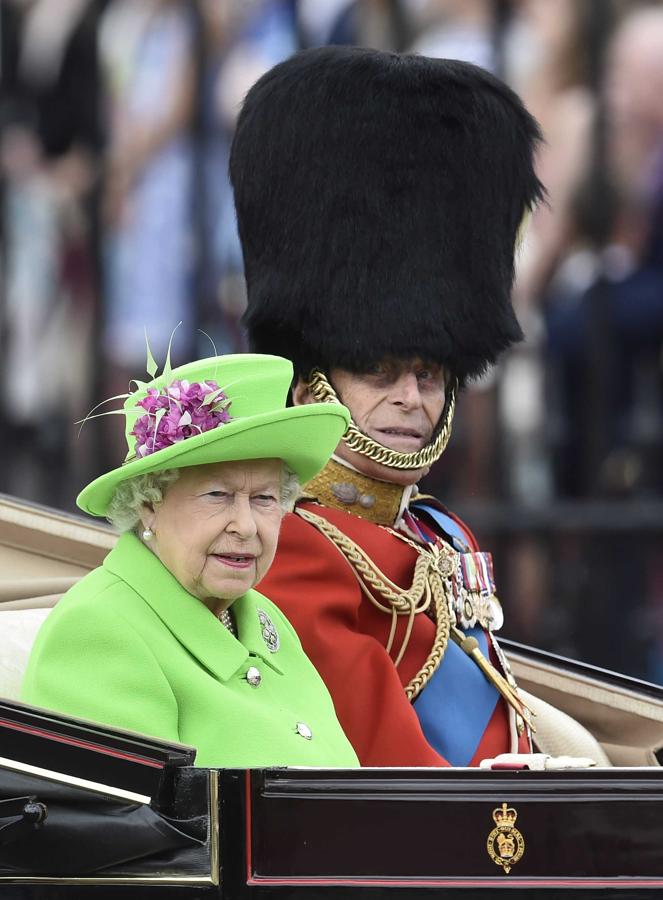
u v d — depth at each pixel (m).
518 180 16.02
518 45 24.19
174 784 10.31
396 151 15.38
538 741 15.57
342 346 15.02
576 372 24.84
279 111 15.50
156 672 11.36
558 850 10.20
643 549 24.58
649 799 10.16
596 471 24.69
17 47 25.02
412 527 15.31
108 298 24.86
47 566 15.22
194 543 11.67
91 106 24.88
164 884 10.26
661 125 24.28
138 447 11.64
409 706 13.73
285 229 15.41
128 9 24.84
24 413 25.02
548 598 24.75
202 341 24.70
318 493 14.95
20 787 10.27
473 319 15.45
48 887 10.34
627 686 16.09
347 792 10.29
